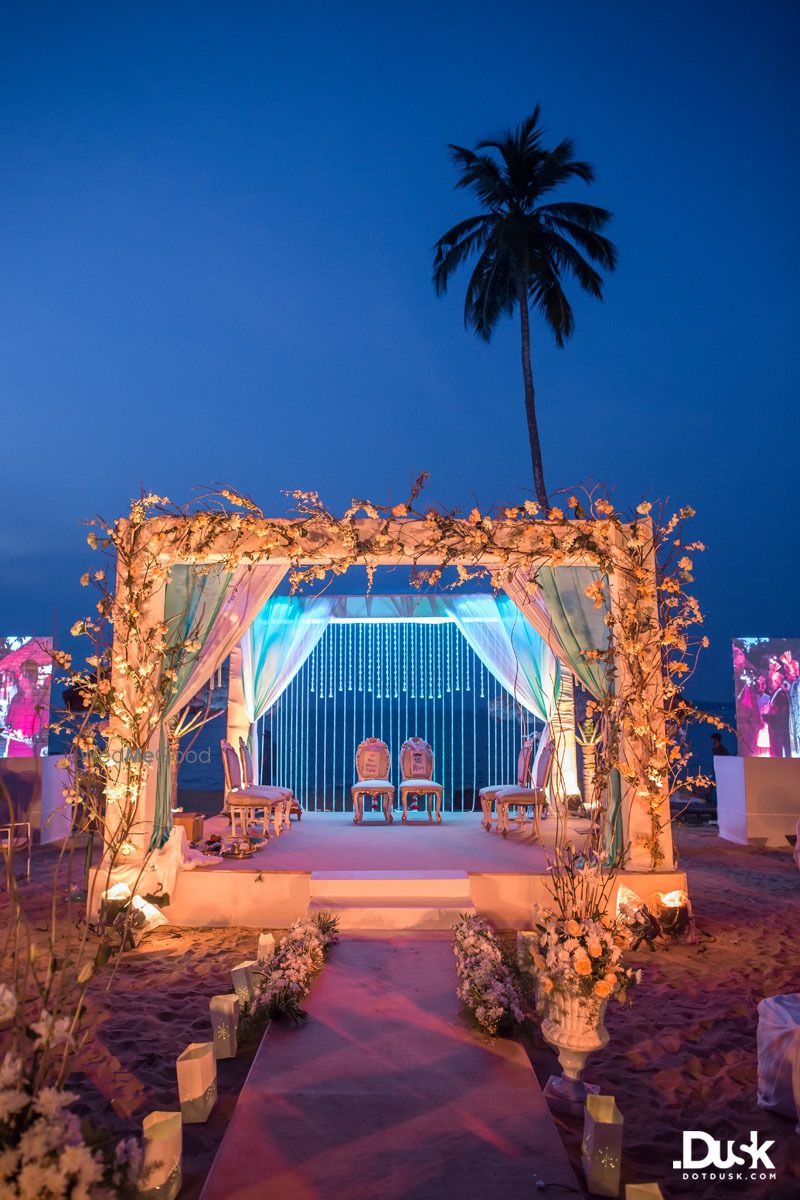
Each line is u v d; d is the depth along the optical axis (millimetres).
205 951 6168
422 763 11664
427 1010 4777
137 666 6504
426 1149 3262
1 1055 3703
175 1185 2967
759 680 13109
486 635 11734
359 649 13469
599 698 7004
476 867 7441
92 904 6371
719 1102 3879
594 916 3924
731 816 11820
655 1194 2523
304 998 4918
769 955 6152
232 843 8289
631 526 6820
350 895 6848
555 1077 3830
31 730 12320
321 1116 3533
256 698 11875
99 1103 3750
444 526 6789
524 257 18094
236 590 7312
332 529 6840
